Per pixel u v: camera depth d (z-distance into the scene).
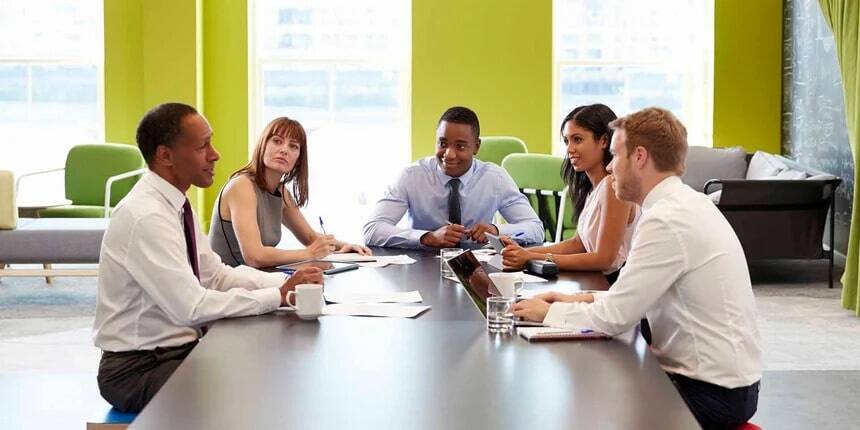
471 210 4.86
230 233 4.10
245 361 2.37
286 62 9.67
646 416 1.96
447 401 2.05
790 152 9.20
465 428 1.88
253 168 4.11
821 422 4.35
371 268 3.86
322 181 9.76
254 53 9.63
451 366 2.33
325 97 9.71
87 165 8.51
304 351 2.47
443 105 9.42
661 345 2.76
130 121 9.52
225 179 9.61
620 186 2.85
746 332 2.68
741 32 9.32
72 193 8.52
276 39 9.66
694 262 2.66
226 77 9.55
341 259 4.05
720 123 9.38
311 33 9.66
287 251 3.93
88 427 2.78
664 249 2.66
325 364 2.35
